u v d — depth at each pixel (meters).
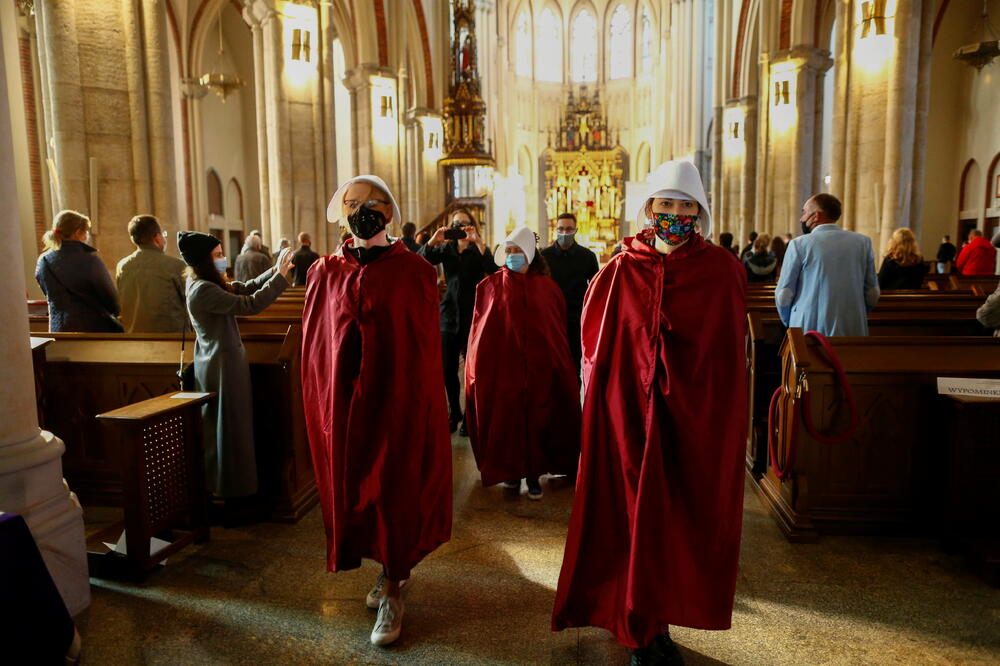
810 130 15.12
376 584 2.90
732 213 20.09
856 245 3.90
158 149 7.10
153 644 2.60
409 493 2.62
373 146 16.75
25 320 2.66
